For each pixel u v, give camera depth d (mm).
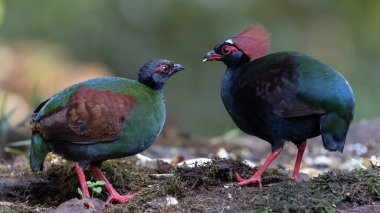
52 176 11055
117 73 28094
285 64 9602
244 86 9773
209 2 27391
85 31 27984
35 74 26734
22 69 26875
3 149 14508
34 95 16453
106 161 11180
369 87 26703
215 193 9422
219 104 26953
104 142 9570
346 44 28125
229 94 10094
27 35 27734
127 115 9586
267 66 9711
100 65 27625
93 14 27734
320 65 9531
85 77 26938
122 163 11406
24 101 25188
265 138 9883
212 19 27469
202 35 27469
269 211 8594
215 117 26703
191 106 26750
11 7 27047
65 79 26828
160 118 10039
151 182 10734
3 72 26453
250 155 15953
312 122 9500
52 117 9461
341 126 9320
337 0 28281
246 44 10281
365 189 9148
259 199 8875
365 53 28125
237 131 18562
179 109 26656
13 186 10805
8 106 23734
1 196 10680
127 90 9781
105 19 27906
